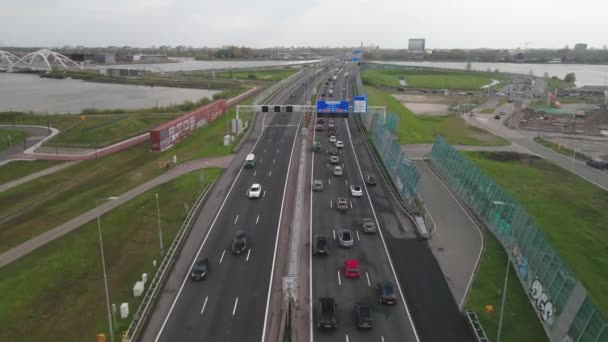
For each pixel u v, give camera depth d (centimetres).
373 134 11031
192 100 19375
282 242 5709
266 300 4516
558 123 14750
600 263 5409
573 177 8769
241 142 10538
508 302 4531
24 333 4072
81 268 5156
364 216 6550
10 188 7775
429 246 5678
